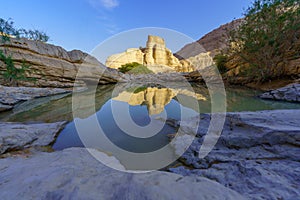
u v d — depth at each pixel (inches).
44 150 133.5
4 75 472.1
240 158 96.1
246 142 108.7
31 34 645.9
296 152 89.9
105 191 59.9
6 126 170.6
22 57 519.2
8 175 75.8
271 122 126.1
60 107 313.4
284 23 393.1
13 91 388.8
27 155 117.3
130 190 59.4
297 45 404.5
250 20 446.6
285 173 72.3
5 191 61.9
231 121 142.9
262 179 69.0
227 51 598.5
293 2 370.6
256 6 422.3
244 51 487.8
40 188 62.8
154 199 53.9
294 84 317.7
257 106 259.4
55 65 603.5
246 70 508.1
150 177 70.5
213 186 62.0
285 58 414.0
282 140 99.9
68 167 83.9
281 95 305.7
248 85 506.0
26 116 246.5
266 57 434.6
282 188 61.4
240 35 486.6
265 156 93.7
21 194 59.8
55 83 593.9
